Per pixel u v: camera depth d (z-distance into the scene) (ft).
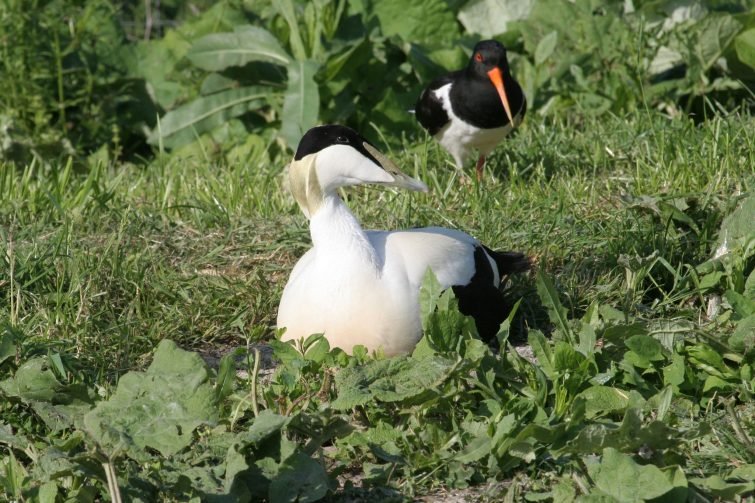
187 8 68.54
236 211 34.14
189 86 50.21
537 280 22.63
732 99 42.78
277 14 48.26
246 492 17.74
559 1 45.47
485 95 36.60
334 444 20.68
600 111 42.47
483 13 49.42
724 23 41.55
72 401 21.13
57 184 35.76
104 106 49.96
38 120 47.11
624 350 22.24
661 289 26.66
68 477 18.66
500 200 33.19
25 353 23.15
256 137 45.11
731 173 32.83
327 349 21.67
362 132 45.60
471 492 18.61
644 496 17.01
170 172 40.52
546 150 38.14
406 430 20.04
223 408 20.83
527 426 18.48
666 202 29.55
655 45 44.83
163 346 20.17
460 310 23.65
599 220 30.78
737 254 26.23
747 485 17.24
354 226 23.16
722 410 20.74
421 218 32.07
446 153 40.32
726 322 23.56
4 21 48.16
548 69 45.24
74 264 27.50
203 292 27.94
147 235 31.58
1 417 21.25
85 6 52.01
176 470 18.58
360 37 46.52
